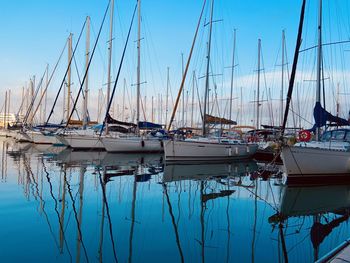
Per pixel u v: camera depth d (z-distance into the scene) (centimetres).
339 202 1028
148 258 543
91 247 585
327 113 1513
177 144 2056
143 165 1941
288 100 1278
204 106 2289
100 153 2611
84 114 3002
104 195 1043
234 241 641
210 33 2256
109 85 2753
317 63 1566
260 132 3189
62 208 857
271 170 1845
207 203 975
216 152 2184
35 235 639
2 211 810
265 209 916
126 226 719
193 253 571
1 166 1716
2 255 536
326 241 652
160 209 883
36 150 2886
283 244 629
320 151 1334
